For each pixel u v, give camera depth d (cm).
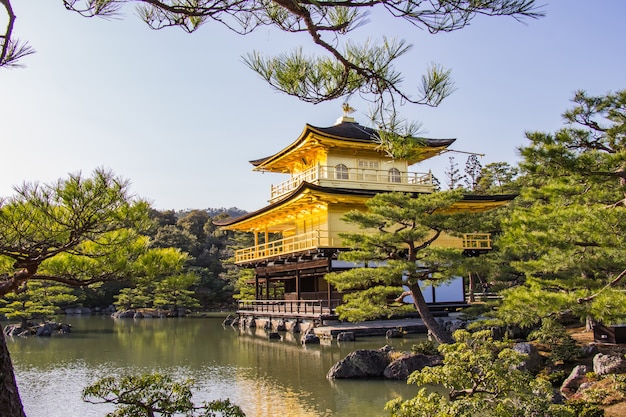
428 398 963
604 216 1298
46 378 2112
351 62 740
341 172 3816
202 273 7281
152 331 4131
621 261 1459
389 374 1898
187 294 6272
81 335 3844
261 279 4950
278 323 3797
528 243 1433
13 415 637
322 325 3275
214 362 2433
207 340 3394
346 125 4128
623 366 1488
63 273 1129
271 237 6931
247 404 1586
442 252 2250
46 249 1010
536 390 1009
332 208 3566
